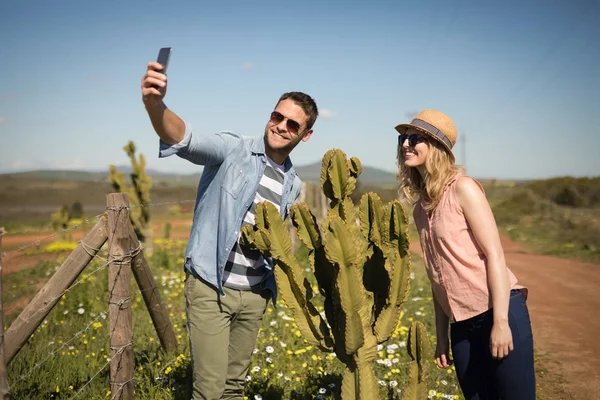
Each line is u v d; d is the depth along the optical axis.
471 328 2.89
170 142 2.84
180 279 8.72
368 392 2.84
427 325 6.62
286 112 3.24
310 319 2.90
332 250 2.64
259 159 3.31
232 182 3.22
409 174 3.08
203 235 3.28
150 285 4.43
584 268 12.80
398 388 4.42
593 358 5.96
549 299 9.22
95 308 6.61
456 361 3.01
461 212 2.82
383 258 2.92
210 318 3.29
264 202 2.88
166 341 4.86
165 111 2.69
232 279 3.30
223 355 3.32
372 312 3.05
